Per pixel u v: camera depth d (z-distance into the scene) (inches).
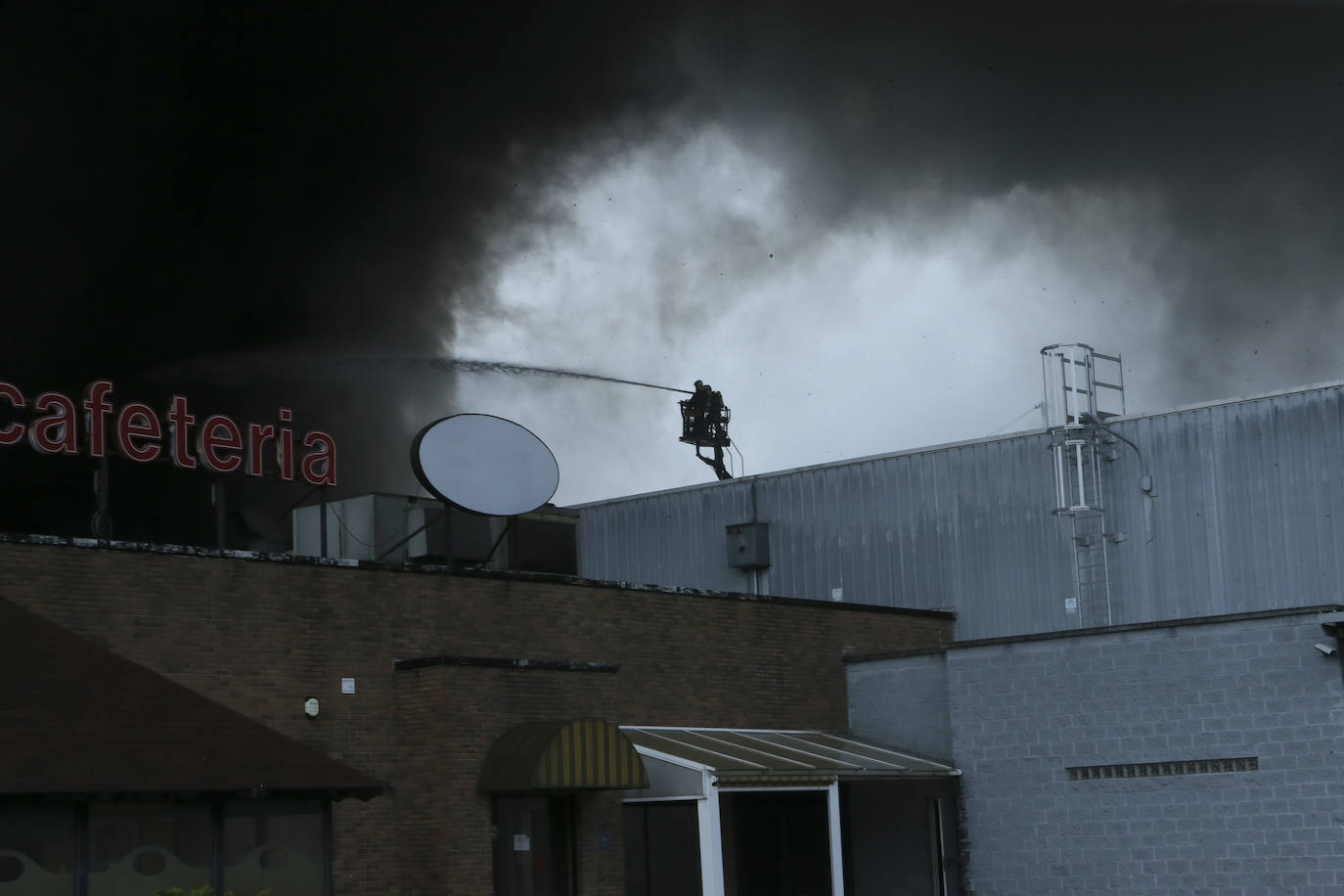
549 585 2123.5
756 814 2308.1
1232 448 2632.9
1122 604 2699.3
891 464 2984.7
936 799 2402.8
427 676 1862.7
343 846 1790.1
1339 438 2532.0
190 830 1540.4
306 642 1820.9
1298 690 2037.4
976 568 2851.9
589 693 1977.1
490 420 2140.7
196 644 1717.5
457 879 1779.0
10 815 1407.5
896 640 2689.5
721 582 3134.8
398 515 2479.1
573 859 1913.1
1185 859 2100.1
